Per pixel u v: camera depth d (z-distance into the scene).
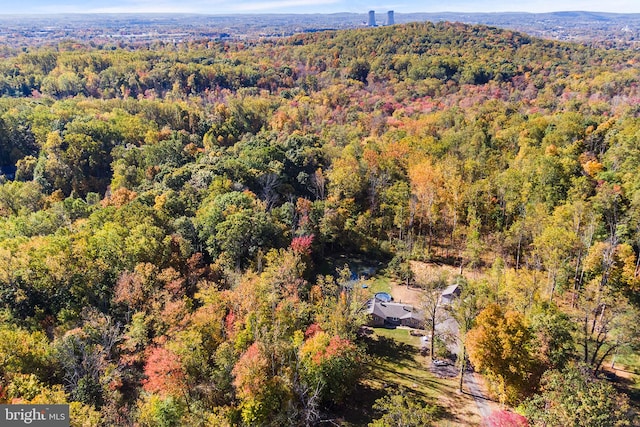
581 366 42.12
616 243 62.19
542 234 64.50
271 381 41.06
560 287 60.75
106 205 80.12
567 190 76.94
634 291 56.41
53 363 41.97
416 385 51.50
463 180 87.25
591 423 33.69
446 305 58.84
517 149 101.12
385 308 66.25
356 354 50.12
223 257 65.19
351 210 88.62
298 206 84.56
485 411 46.88
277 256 64.81
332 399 46.97
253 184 93.19
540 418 37.06
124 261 57.00
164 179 89.75
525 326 45.34
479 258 76.00
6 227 68.06
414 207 82.44
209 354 45.56
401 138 111.56
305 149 108.56
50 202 89.19
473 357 45.91
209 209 72.81
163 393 40.00
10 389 35.50
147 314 51.34
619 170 79.62
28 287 50.53
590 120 103.44
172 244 64.56
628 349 50.50
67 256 53.81
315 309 55.56
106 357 45.47
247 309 50.12
